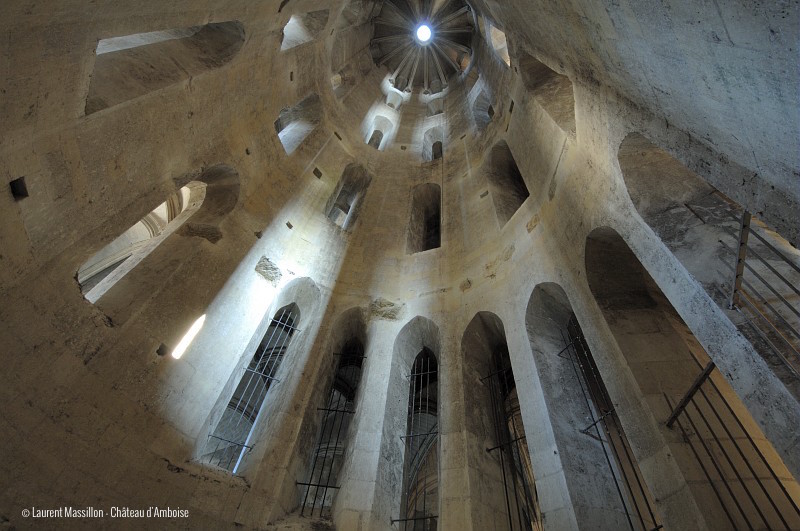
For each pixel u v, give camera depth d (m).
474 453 8.48
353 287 12.63
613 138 7.19
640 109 6.41
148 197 8.06
